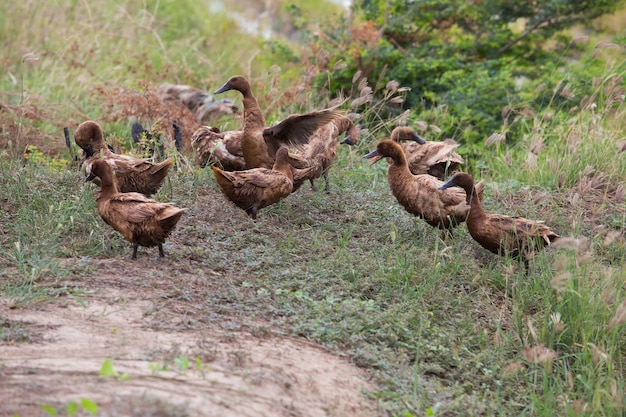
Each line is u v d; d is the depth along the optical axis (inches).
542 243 711.7
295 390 498.6
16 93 1091.9
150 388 457.1
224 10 1988.2
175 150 896.9
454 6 1322.6
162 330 546.0
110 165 715.4
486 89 1210.6
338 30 1307.8
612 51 1403.8
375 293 678.5
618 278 700.7
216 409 444.8
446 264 735.7
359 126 1038.4
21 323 533.0
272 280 661.9
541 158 1035.9
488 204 903.1
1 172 812.0
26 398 434.9
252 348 542.6
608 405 564.4
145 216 626.5
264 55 1508.4
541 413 558.3
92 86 1231.5
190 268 658.2
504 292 715.4
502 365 612.7
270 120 1116.5
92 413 415.5
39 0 1509.6
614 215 888.3
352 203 861.2
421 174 818.8
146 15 1663.4
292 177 781.9
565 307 663.1
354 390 526.0
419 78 1261.1
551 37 1395.2
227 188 736.3
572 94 994.7
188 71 1311.5
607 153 1003.3
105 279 617.9
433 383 568.1
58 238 687.1
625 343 665.6
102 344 512.7
